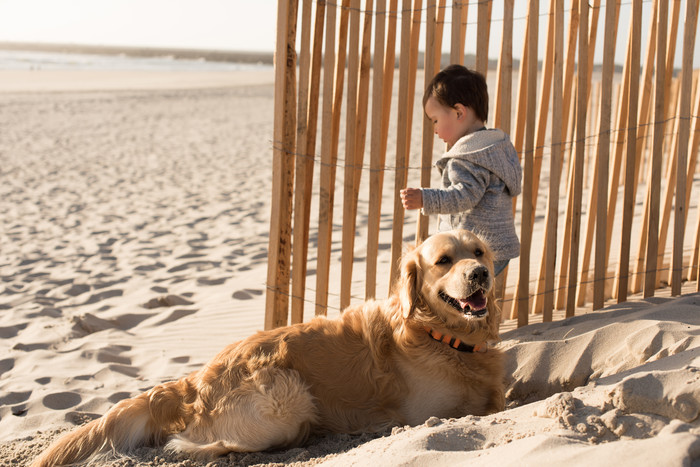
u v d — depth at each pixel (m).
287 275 3.97
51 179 12.47
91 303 5.95
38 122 20.52
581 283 4.43
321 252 3.96
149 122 21.27
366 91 3.77
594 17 4.02
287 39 3.64
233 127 20.44
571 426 2.18
